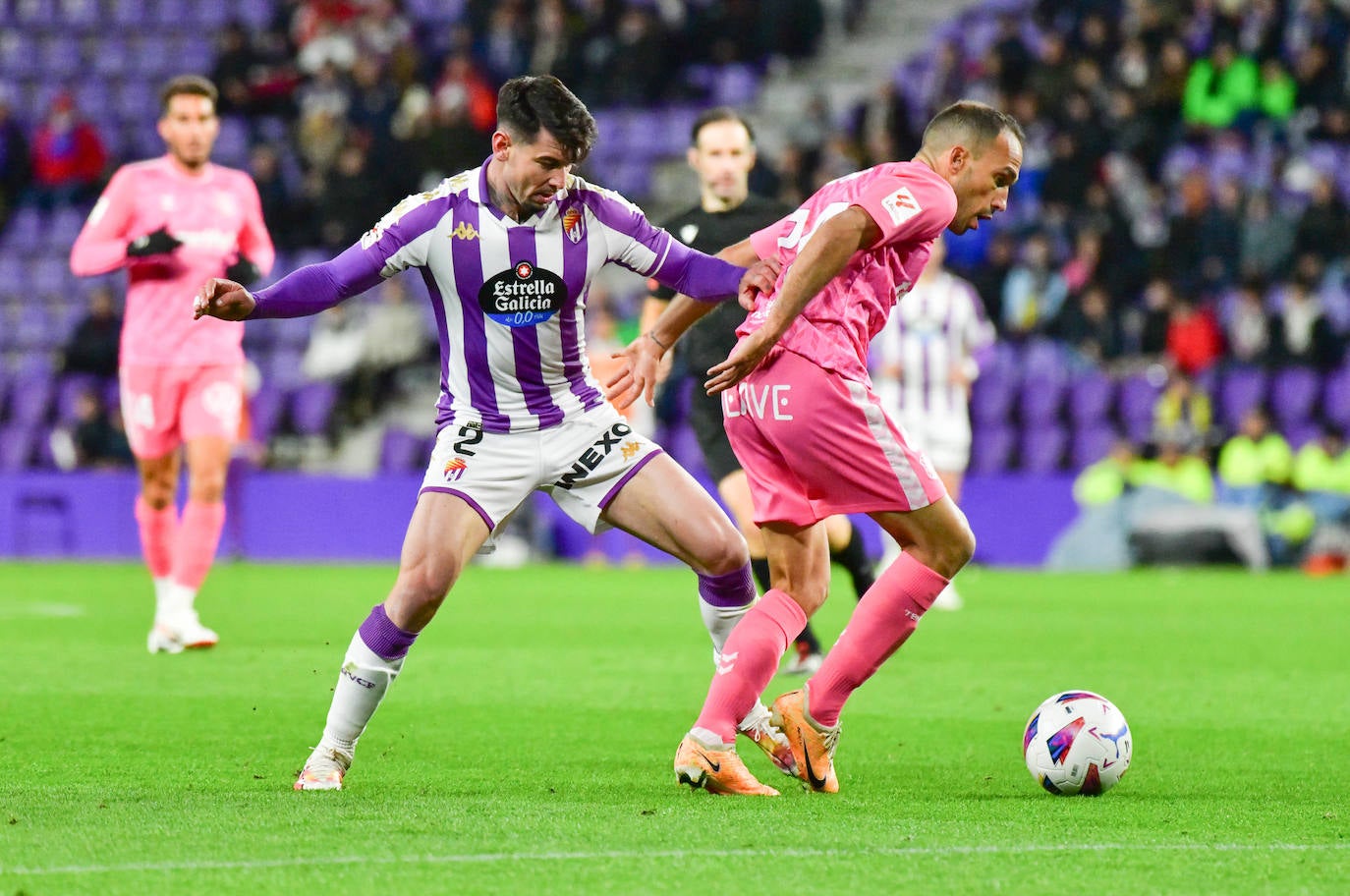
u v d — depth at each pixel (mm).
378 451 65438
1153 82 69188
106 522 62312
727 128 28234
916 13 83312
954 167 17500
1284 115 68938
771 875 12969
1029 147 68625
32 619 37750
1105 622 38375
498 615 39688
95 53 83750
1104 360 62281
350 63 76438
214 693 25266
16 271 74500
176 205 30594
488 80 75312
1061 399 61969
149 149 79750
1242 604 43406
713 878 12852
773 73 79812
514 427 17328
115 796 16531
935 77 71625
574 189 17000
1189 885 12828
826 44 81812
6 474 63156
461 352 17234
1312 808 16531
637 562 60375
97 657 29922
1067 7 74500
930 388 44750
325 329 66688
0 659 29594
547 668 29109
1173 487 58156
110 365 63969
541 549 62031
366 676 17000
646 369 17734
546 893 12375
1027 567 58906
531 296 16953
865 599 17266
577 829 14719
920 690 26469
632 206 17312
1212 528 57562
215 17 84125
